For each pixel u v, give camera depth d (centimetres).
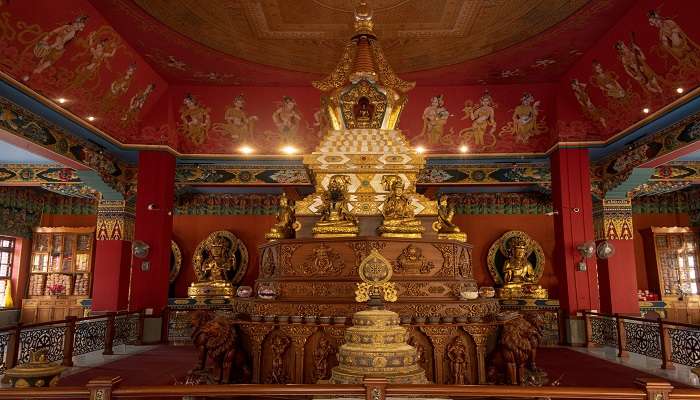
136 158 1249
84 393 340
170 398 352
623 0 797
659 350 864
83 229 1580
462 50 1007
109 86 989
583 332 1116
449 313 635
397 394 336
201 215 1555
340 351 483
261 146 1266
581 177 1157
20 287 1534
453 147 1269
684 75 836
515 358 642
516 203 1547
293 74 1098
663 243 1510
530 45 964
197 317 688
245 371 640
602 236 1223
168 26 897
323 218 719
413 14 893
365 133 798
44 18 758
